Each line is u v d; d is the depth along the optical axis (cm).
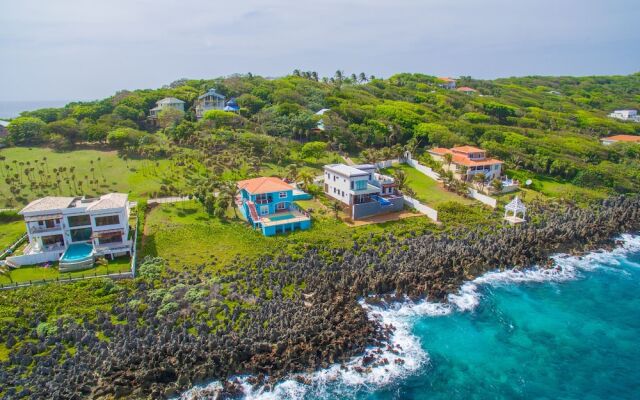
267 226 7544
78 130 11756
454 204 9100
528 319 5969
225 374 4662
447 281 6706
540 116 18075
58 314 5281
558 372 4994
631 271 7450
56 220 6738
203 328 5066
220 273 6300
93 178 9612
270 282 6091
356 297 6122
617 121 19025
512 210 8819
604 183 11244
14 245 6906
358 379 4747
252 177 9906
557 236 8188
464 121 15762
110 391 4350
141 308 5409
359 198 8806
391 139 13100
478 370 4978
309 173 10575
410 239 7669
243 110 14800
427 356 5156
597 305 6372
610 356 5288
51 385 4303
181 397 4403
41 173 9506
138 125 13675
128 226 7369
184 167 10138
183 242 7181
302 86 18100
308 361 4894
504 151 12119
